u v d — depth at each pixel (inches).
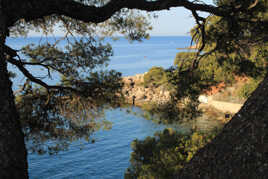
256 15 186.7
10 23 100.2
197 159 67.6
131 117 1637.6
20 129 75.9
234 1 172.9
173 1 134.0
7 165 66.1
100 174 1028.5
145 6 131.1
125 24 212.5
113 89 226.1
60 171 1029.2
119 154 1190.9
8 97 73.5
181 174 70.6
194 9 148.9
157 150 397.7
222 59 211.3
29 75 192.2
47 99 219.0
